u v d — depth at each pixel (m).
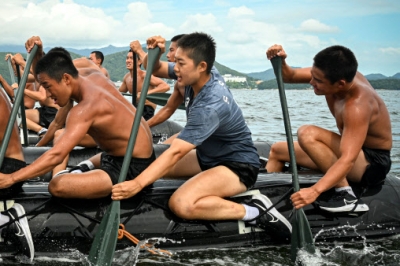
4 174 3.55
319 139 4.22
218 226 4.05
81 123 3.65
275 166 4.95
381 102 4.19
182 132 3.75
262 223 4.12
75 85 3.75
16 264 3.60
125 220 3.87
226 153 4.02
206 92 3.80
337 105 4.14
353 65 3.93
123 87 8.95
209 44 3.77
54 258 3.69
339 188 4.27
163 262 3.75
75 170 4.16
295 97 38.41
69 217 3.79
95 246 3.59
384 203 4.40
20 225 3.66
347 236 4.29
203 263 3.75
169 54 5.20
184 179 4.42
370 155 4.27
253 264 3.77
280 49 4.19
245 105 22.28
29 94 7.81
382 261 3.88
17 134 3.88
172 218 3.97
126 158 3.65
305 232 3.90
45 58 3.65
